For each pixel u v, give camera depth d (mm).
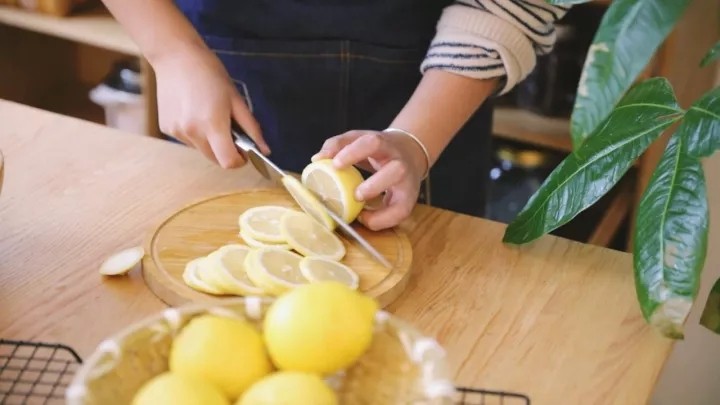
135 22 1026
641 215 733
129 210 906
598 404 678
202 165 1006
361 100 1203
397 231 891
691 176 716
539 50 1028
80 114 2170
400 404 575
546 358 725
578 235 1750
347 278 783
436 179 1255
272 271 766
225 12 1162
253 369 563
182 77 987
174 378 528
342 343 562
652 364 728
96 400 532
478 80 990
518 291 815
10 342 647
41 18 1885
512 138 1805
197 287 761
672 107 772
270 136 1238
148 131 1884
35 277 786
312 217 876
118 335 561
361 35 1155
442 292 809
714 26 1494
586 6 1646
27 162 982
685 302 694
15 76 2145
